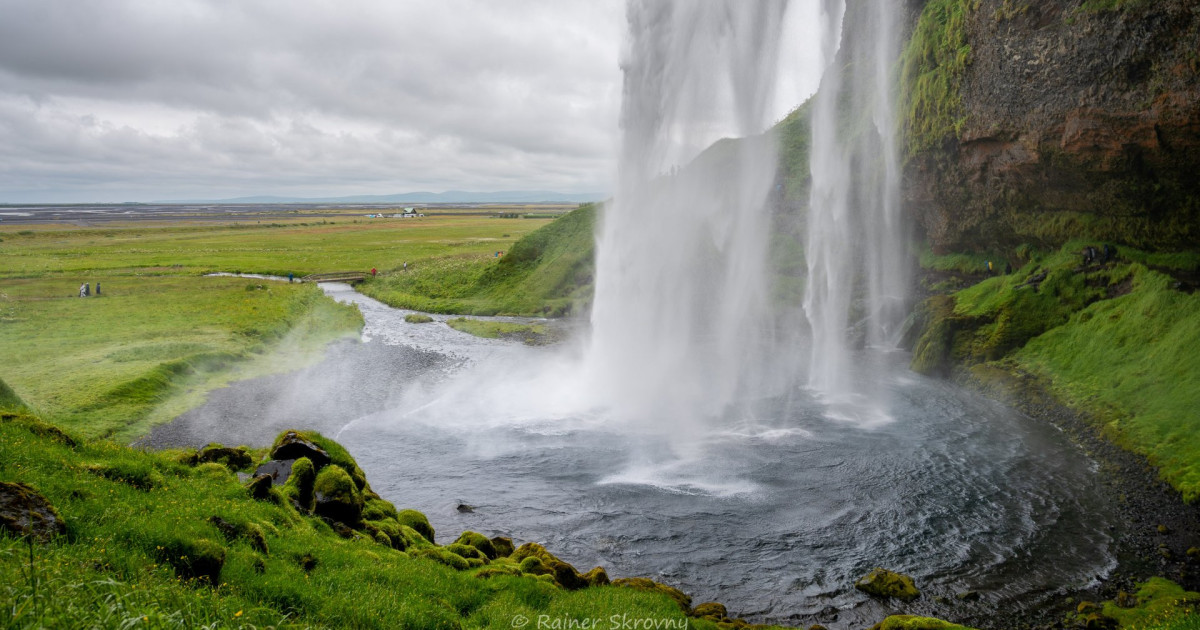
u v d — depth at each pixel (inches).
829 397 1696.6
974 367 1797.5
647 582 811.4
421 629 547.5
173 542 500.4
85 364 1720.0
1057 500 1087.0
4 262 4367.6
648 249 2628.0
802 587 861.2
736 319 2465.6
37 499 483.5
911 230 2854.3
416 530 896.9
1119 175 1754.4
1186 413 1238.3
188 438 1325.0
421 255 5064.0
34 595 348.2
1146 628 657.0
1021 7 1934.1
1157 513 1023.0
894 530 1007.6
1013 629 761.0
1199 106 1478.8
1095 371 1530.5
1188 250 1689.2
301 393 1699.1
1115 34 1644.9
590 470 1245.1
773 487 1167.6
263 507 690.8
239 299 2957.7
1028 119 1972.2
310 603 521.7
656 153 2566.4
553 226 3713.1
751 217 3122.5
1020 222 2206.0
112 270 4126.5
